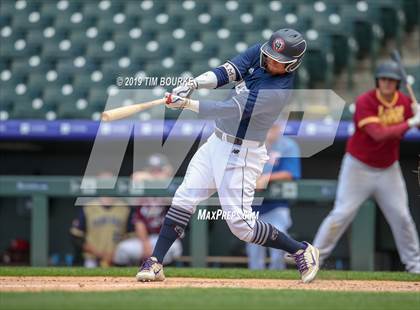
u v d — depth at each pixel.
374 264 34.56
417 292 19.12
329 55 41.84
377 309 15.61
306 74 41.34
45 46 43.09
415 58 43.50
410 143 34.28
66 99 40.59
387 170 26.97
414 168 35.72
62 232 36.16
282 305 15.94
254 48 19.81
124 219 31.92
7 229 36.72
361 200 27.27
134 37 42.94
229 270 24.52
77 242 32.19
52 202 36.12
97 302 15.84
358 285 21.34
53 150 37.66
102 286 19.73
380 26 43.72
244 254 34.06
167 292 17.95
